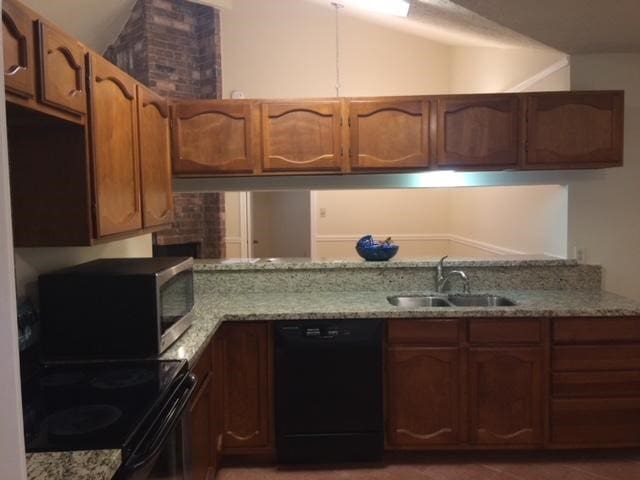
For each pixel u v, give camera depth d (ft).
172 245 16.97
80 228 5.49
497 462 8.89
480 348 8.66
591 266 10.30
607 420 8.73
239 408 8.83
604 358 8.63
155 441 4.24
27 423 4.29
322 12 19.56
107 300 6.10
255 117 9.57
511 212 13.58
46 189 5.47
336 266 10.48
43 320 6.08
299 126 9.57
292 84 19.58
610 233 10.30
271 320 8.69
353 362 8.70
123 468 3.80
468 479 8.36
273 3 19.26
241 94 18.99
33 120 5.02
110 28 13.58
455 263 10.45
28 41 4.25
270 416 8.86
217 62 16.31
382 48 20.07
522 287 10.44
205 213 17.56
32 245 5.52
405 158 9.54
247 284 10.50
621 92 9.37
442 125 9.50
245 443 8.84
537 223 11.82
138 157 7.05
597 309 8.55
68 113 5.02
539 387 8.68
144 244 10.01
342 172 9.68
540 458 9.00
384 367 8.81
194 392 6.67
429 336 8.69
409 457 9.08
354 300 9.66
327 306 9.11
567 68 10.18
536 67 11.75
